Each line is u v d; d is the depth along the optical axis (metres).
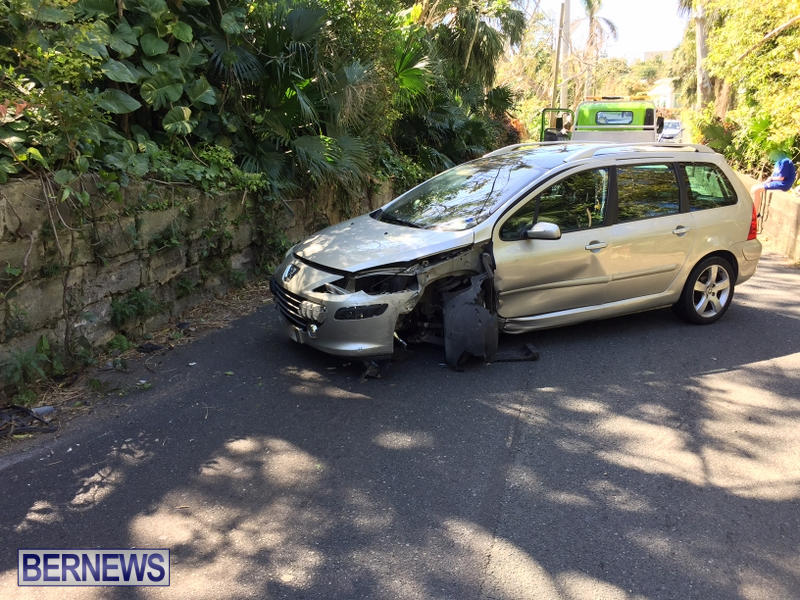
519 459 3.89
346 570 2.92
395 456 3.91
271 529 3.21
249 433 4.18
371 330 4.77
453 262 5.04
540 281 5.41
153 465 3.79
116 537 3.14
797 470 3.80
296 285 5.06
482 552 3.04
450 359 5.09
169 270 6.14
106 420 4.33
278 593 2.77
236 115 8.01
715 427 4.33
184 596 2.75
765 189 11.82
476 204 5.52
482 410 4.53
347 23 8.89
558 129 19.34
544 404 4.64
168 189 6.06
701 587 2.82
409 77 11.43
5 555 3.01
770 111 12.62
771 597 2.76
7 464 3.78
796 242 9.86
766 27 13.11
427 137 15.21
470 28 17.00
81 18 6.29
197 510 3.36
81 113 4.95
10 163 4.55
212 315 6.52
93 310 5.21
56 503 3.41
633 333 6.20
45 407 4.41
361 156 9.22
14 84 4.84
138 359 5.36
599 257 5.62
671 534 3.19
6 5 5.25
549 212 5.48
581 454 3.96
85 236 5.03
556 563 2.97
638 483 3.64
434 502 3.44
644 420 4.42
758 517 3.33
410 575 2.88
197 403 4.60
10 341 4.44
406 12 13.13
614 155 5.88
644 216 5.91
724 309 6.57
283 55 8.05
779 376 5.20
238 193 7.22
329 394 4.76
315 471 3.74
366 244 5.20
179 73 6.91
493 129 19.33
